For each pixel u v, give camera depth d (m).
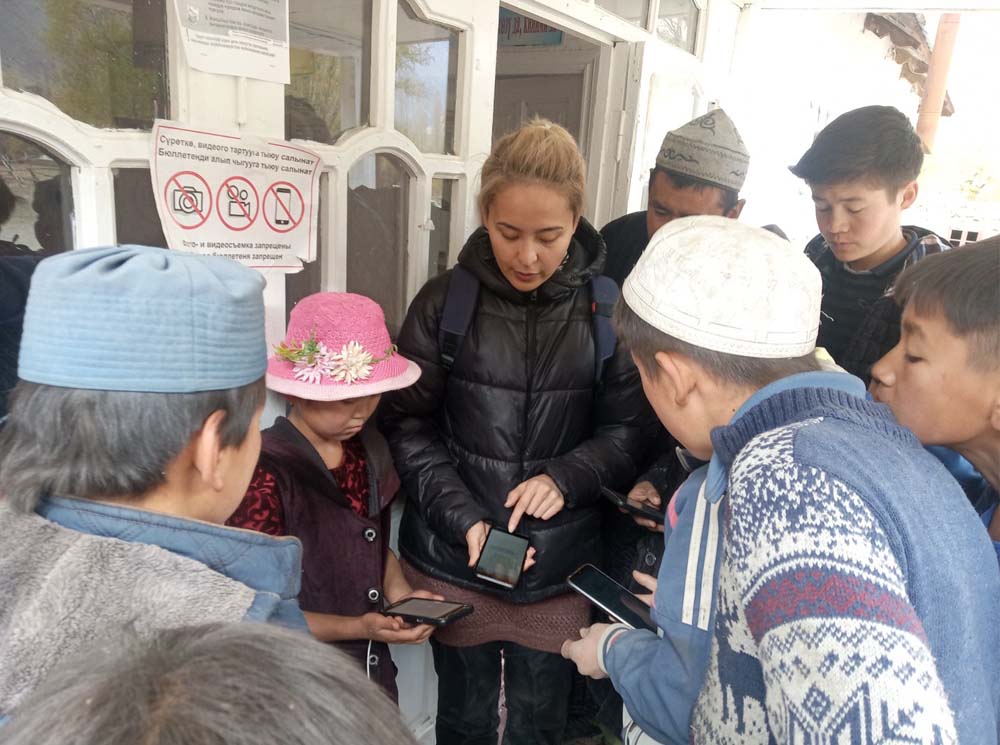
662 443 1.61
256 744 0.32
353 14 1.34
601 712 1.83
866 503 0.56
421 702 1.86
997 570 0.66
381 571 1.32
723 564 0.68
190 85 1.06
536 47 2.55
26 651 0.45
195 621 0.49
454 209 1.74
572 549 1.45
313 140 1.32
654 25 2.38
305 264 1.38
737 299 0.72
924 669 0.48
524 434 1.41
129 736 0.32
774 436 0.63
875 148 1.57
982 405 0.82
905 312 0.89
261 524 1.09
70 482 0.52
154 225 1.10
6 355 0.91
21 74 0.92
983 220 6.13
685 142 1.71
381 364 1.18
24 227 0.96
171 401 0.53
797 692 0.49
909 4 2.75
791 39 3.55
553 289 1.37
